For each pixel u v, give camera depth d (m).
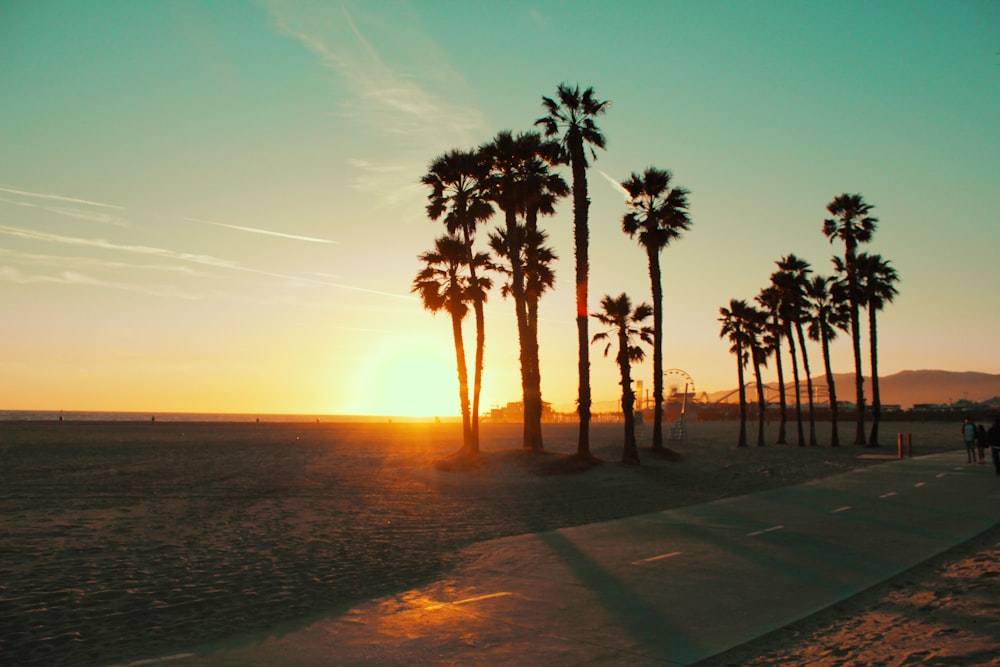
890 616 7.91
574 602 8.59
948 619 7.71
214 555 12.24
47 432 64.50
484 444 53.88
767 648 6.88
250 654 6.78
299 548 12.91
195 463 33.84
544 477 27.12
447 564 11.37
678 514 16.02
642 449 36.22
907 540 12.44
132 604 8.89
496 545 12.73
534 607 8.39
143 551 12.62
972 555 11.19
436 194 34.62
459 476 27.55
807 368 55.31
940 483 21.75
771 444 56.69
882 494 19.11
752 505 17.28
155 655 6.81
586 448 30.77
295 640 7.24
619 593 9.00
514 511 18.28
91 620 8.15
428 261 35.78
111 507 18.59
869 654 6.63
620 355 39.50
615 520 15.38
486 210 33.31
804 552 11.46
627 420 32.12
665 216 35.34
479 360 33.75
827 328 54.19
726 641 7.07
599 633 7.34
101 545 13.19
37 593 9.48
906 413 119.62
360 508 18.78
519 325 32.84
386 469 30.89
